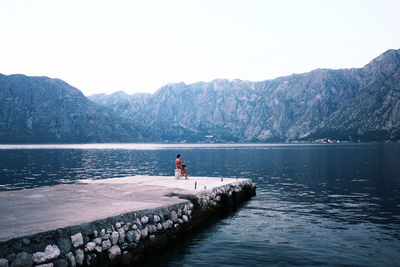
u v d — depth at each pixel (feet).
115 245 35.63
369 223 57.26
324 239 47.42
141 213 41.47
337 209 70.59
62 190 59.36
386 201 80.23
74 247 30.50
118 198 51.49
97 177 147.13
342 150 516.73
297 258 39.37
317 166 204.54
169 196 58.08
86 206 42.83
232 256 40.27
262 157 334.85
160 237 44.55
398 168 177.68
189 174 159.12
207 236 49.88
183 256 40.37
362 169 175.52
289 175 150.92
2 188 108.78
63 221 32.73
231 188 78.84
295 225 56.44
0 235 26.66
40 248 27.63
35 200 47.19
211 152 502.38
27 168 193.06
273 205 76.64
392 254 40.55
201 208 59.57
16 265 25.48
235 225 57.11
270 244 45.27
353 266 36.70
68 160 281.95
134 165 230.68
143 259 39.32
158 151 559.79
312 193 95.45
